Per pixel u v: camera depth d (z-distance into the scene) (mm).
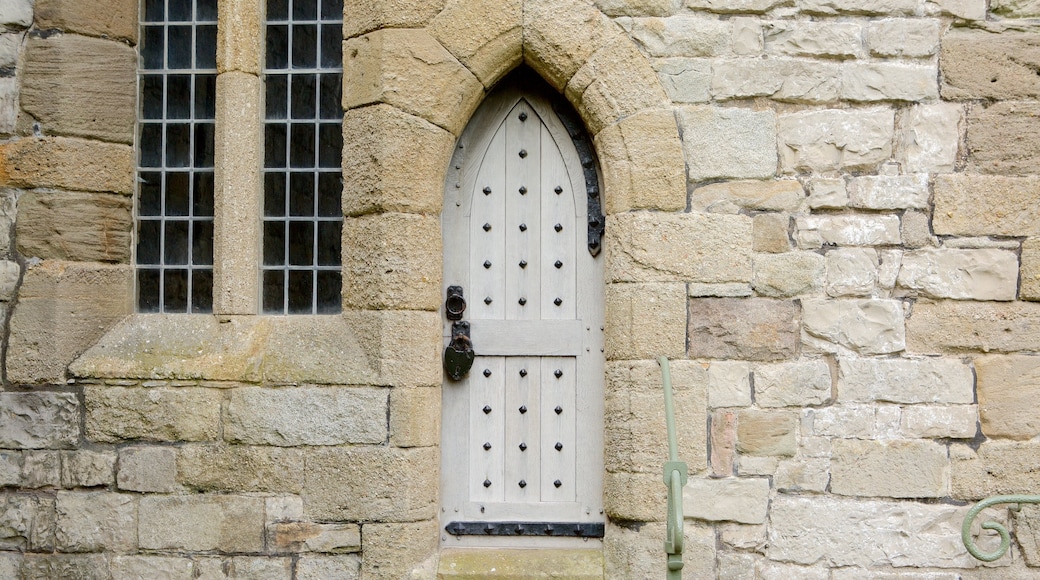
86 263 3711
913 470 3463
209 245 3863
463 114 3631
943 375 3477
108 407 3617
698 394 3488
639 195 3531
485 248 3756
